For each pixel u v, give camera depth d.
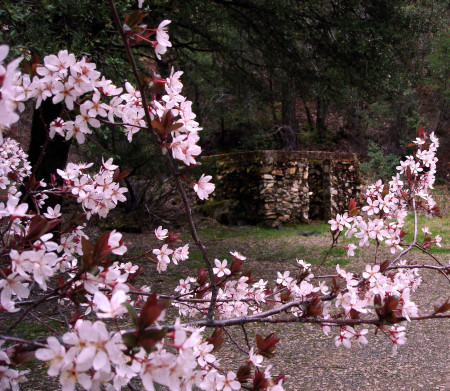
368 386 2.76
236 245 8.32
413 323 4.03
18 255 0.99
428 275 5.80
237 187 11.60
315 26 8.14
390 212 2.31
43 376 2.76
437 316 1.41
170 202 10.98
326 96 9.14
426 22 8.67
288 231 10.12
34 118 5.69
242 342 3.52
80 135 1.35
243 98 10.56
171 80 1.23
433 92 17.73
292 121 16.16
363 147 17.98
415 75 9.19
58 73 1.22
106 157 5.72
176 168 1.22
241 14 8.09
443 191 14.86
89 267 1.00
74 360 0.86
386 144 17.05
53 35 4.73
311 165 12.01
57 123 1.34
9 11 3.52
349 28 7.73
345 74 8.39
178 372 0.87
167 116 1.15
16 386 1.06
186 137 1.23
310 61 8.83
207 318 1.52
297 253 7.53
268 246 8.22
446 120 18.09
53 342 0.88
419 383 2.79
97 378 0.87
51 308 3.92
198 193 1.23
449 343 3.51
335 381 2.82
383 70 8.04
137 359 0.86
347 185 12.20
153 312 0.85
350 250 1.96
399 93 8.78
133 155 8.64
